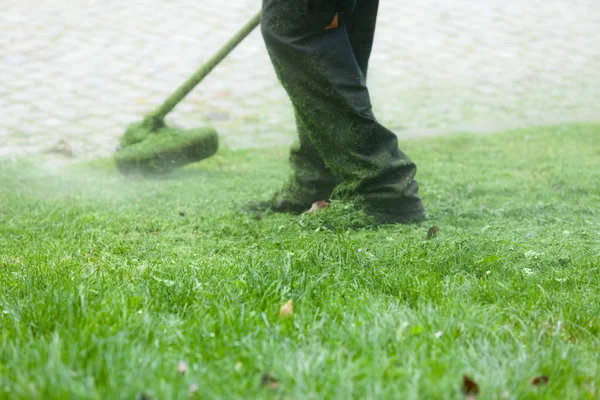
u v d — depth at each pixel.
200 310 4.42
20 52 9.36
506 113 8.39
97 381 3.97
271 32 5.20
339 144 5.27
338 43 5.19
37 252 5.05
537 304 4.52
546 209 5.65
